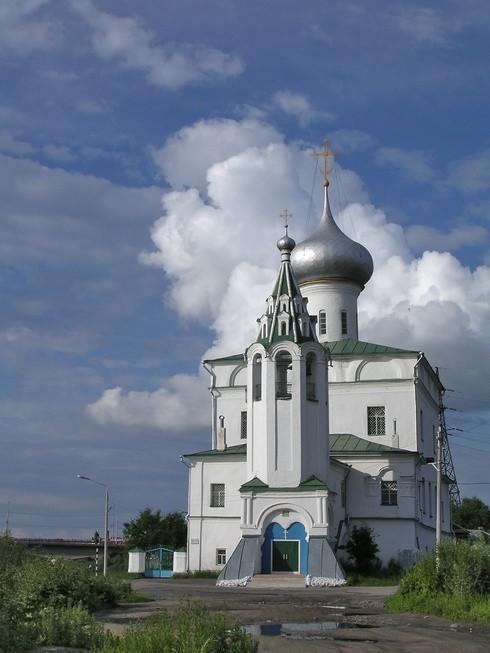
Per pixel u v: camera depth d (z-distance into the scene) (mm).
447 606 30000
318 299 70375
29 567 32156
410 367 63219
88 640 20250
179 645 15953
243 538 51094
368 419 63281
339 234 71500
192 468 61531
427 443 67375
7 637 18891
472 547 33344
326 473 53312
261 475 52562
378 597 38875
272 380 53812
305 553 50375
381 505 58656
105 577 35250
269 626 26828
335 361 64500
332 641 22547
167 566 61812
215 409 66438
